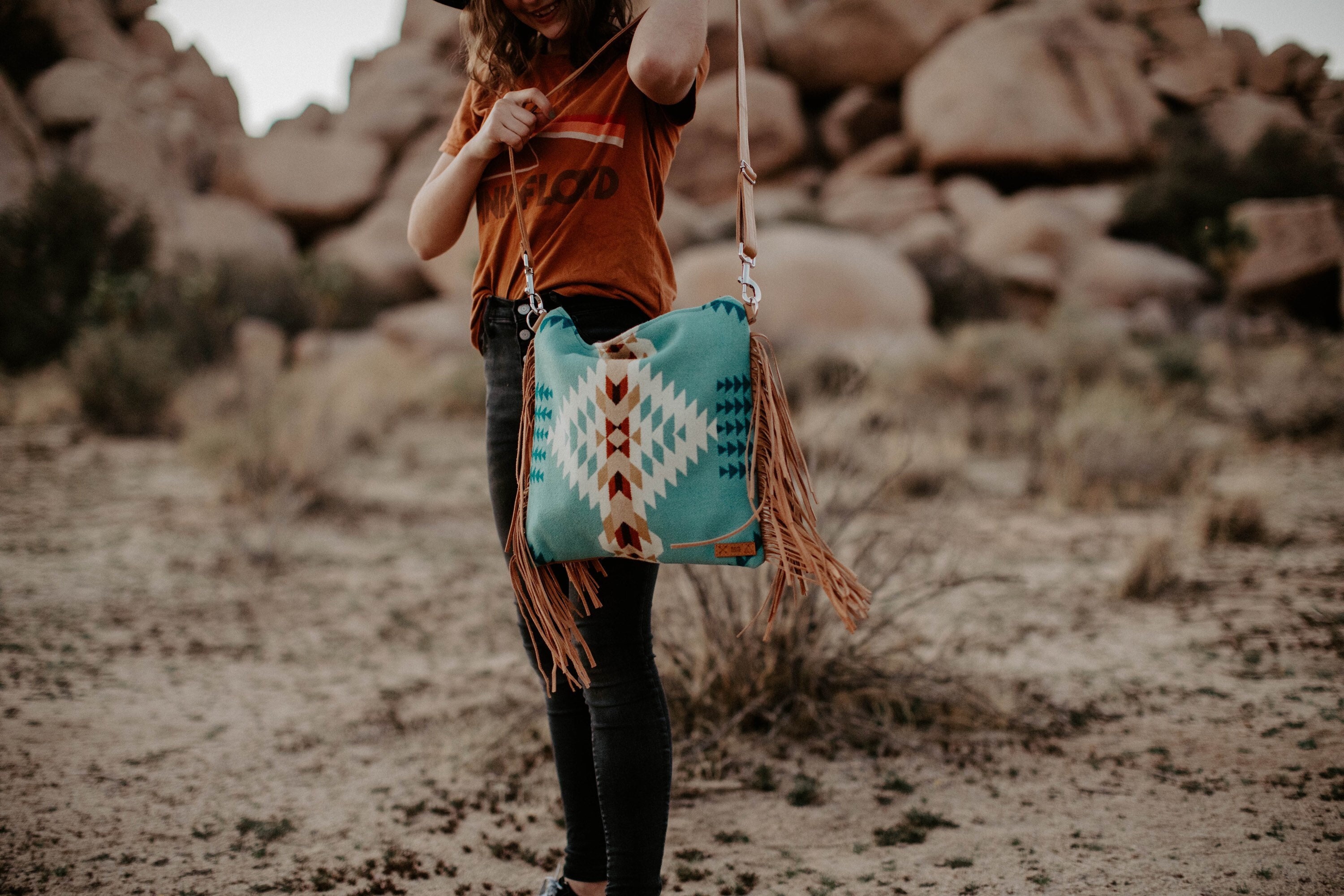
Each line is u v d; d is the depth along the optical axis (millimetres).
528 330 1519
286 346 20547
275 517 5613
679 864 1951
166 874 1939
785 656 2758
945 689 2814
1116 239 24125
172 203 24141
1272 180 22328
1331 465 8000
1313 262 19766
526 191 1531
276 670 3439
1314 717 2613
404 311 23531
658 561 1339
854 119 29312
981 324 19766
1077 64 26188
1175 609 3936
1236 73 25609
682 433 1303
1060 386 11312
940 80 27344
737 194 1541
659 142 1571
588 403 1336
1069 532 5766
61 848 2055
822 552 1299
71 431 10625
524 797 2334
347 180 27766
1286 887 1726
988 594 4238
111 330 11906
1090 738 2572
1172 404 11031
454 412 13836
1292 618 3678
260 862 1999
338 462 7270
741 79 1580
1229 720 2633
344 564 5277
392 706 3035
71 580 4688
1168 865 1837
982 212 25672
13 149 19219
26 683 3191
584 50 1569
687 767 2461
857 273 19234
